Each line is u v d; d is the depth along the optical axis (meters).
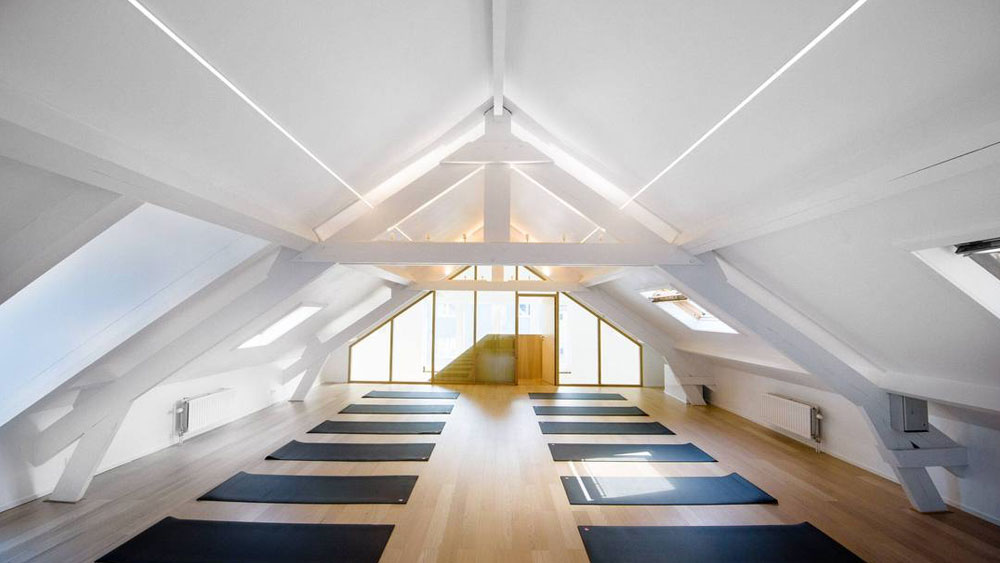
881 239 2.29
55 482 3.62
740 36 1.62
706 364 7.43
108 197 2.06
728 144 2.30
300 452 4.66
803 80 1.65
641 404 7.34
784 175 2.26
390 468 4.21
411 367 9.52
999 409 2.66
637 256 3.85
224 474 4.01
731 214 2.98
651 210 3.80
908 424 3.44
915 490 3.37
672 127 2.46
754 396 6.23
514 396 7.98
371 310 7.56
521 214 7.04
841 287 2.92
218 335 3.64
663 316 6.57
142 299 3.13
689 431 5.64
